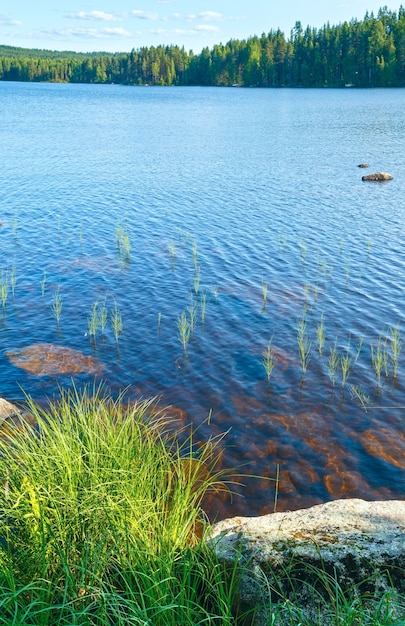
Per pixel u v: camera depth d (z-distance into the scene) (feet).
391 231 79.15
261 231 79.56
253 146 167.22
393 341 46.52
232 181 115.96
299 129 211.00
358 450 33.17
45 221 83.61
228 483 30.19
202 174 123.75
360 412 36.88
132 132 204.74
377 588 16.08
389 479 30.86
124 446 22.15
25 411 36.37
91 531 17.49
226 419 36.27
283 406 37.63
